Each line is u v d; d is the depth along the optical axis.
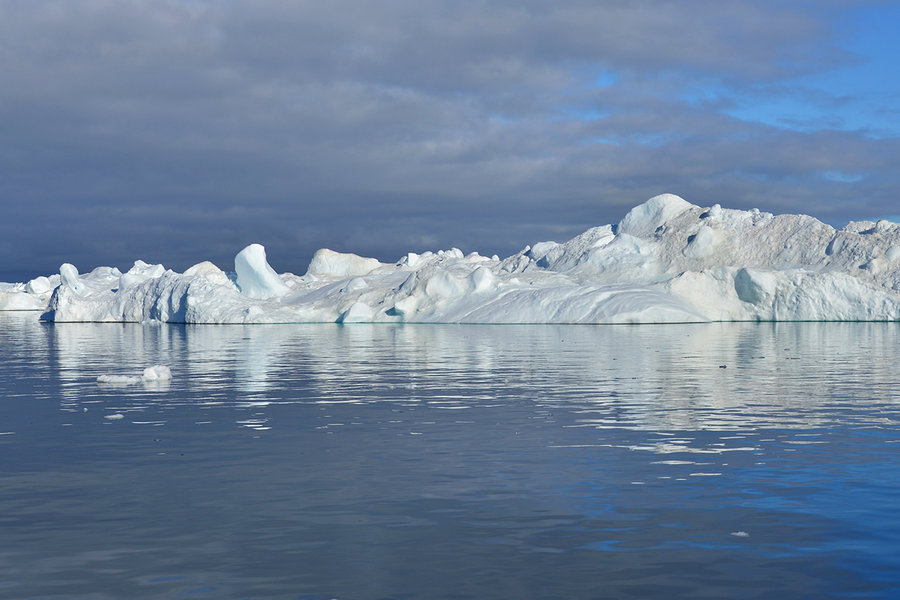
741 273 63.66
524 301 63.31
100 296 77.31
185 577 7.55
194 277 71.50
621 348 35.25
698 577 7.46
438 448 13.07
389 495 10.23
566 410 16.98
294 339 44.81
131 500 10.09
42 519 9.32
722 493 10.18
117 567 7.82
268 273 78.00
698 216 76.31
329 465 11.90
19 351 36.22
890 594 7.08
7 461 12.30
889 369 25.47
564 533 8.69
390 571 7.66
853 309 61.28
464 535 8.65
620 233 78.12
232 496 10.24
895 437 13.75
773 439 13.62
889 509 9.45
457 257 89.12
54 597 7.13
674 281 64.81
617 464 11.81
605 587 7.25
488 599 7.02
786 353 32.12
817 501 9.80
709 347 35.69
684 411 16.77
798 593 7.11
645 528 8.82
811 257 67.69
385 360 30.05
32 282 108.12
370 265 89.12
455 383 22.17
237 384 22.30
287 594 7.16
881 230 68.00
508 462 12.00
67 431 14.84
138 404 18.36
